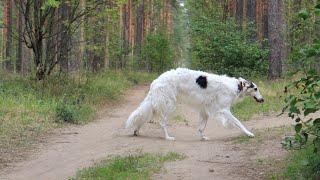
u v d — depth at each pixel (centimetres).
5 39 4050
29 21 1700
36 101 1411
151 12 4812
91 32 1978
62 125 1215
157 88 1020
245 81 1058
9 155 891
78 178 703
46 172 773
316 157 632
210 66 2167
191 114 1505
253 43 2241
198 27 2241
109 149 931
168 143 972
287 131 976
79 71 1942
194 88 1023
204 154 842
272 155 780
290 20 2466
